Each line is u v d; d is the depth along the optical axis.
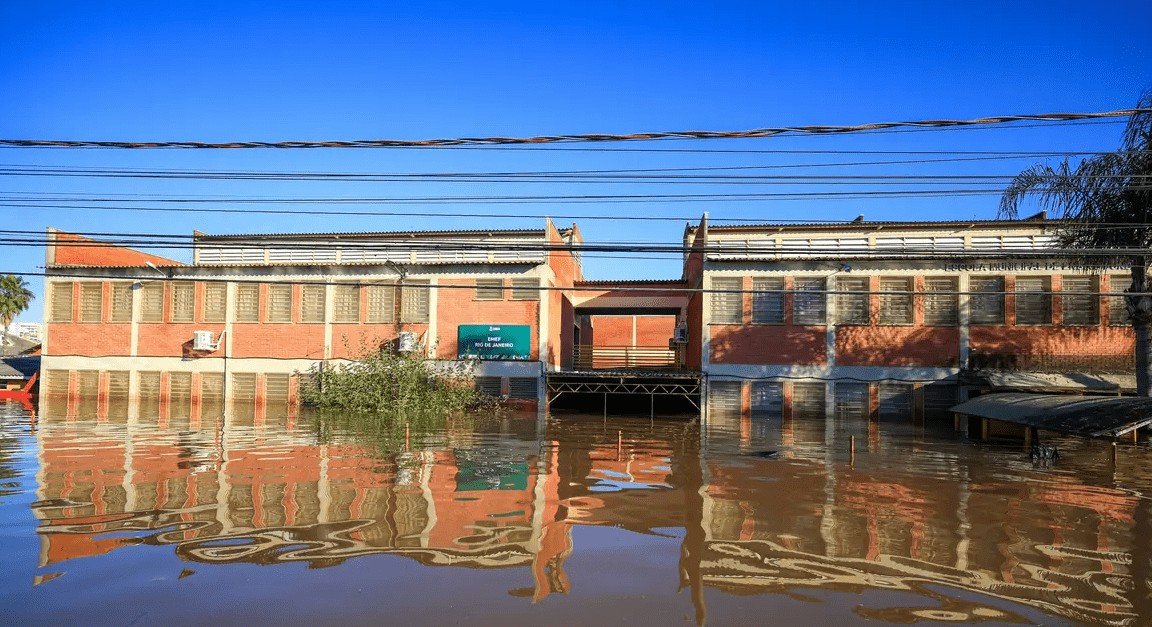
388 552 8.26
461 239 32.81
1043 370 26.67
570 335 37.47
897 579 7.57
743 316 29.05
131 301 33.31
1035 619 6.52
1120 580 7.56
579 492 11.80
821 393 28.33
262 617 6.32
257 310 32.28
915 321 27.83
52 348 33.72
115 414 25.94
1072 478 13.69
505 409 29.81
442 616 6.42
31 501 10.48
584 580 7.44
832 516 10.26
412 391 28.69
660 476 13.48
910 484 12.84
